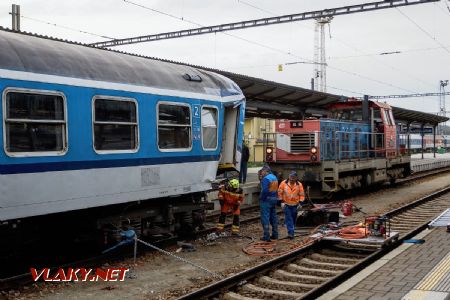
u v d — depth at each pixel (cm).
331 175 1802
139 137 962
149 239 1119
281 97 2062
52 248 995
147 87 984
